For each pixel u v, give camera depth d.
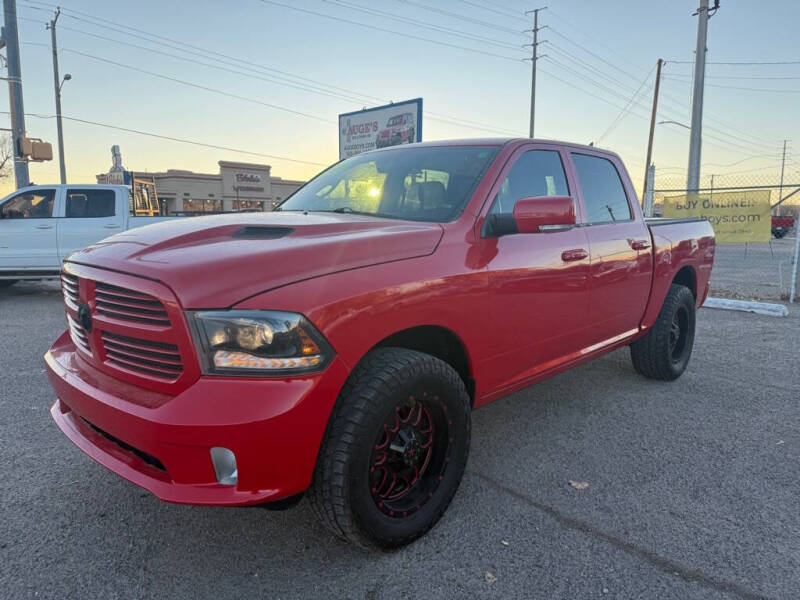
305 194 3.94
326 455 2.29
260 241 2.48
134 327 2.27
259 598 2.30
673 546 2.67
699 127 15.77
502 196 3.28
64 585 2.36
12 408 4.35
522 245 3.22
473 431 4.04
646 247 4.44
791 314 8.77
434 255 2.71
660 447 3.78
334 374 2.22
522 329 3.23
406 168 3.55
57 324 7.72
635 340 4.72
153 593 2.33
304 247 2.36
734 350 6.43
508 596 2.32
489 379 3.12
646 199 11.66
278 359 2.11
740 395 4.85
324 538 2.73
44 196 9.99
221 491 2.13
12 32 15.00
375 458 2.44
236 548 2.64
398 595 2.33
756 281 12.86
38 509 2.94
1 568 2.46
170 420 2.06
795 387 5.09
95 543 2.66
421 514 2.65
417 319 2.56
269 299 2.13
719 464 3.53
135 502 3.02
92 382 2.48
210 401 2.06
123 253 2.51
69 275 2.76
